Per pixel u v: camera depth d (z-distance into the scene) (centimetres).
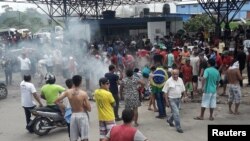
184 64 1395
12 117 1224
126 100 1008
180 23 3403
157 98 1138
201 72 1426
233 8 2970
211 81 1076
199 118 1110
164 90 988
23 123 1141
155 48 1850
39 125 990
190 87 1381
